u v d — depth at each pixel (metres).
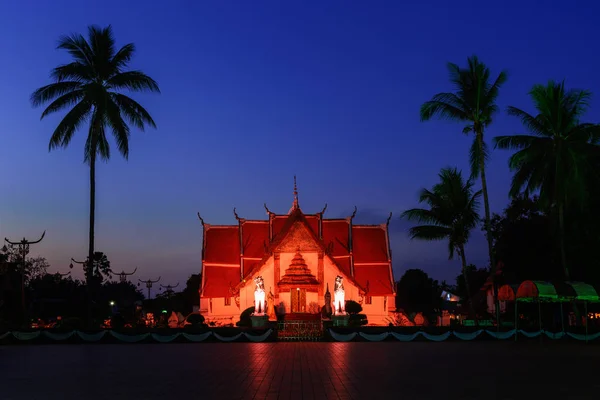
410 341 38.84
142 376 20.30
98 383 18.55
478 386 17.47
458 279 92.56
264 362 25.06
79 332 38.97
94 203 43.88
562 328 40.12
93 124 43.84
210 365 23.92
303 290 52.19
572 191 42.44
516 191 46.88
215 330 39.84
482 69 43.78
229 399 15.33
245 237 56.12
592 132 44.41
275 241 53.19
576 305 44.31
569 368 22.25
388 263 56.03
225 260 55.09
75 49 44.19
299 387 17.39
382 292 54.66
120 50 45.31
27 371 21.98
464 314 66.31
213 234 56.47
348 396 15.67
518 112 45.62
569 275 45.28
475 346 34.16
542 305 53.41
